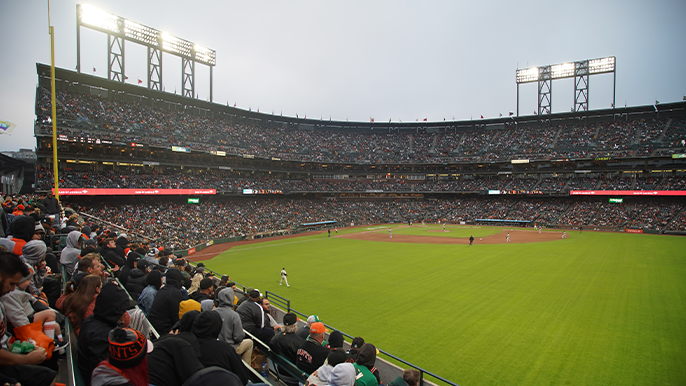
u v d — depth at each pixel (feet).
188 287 40.06
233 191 221.05
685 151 229.04
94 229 60.13
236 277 97.35
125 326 16.16
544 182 278.05
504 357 45.80
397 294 76.84
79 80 187.62
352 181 317.42
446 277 93.30
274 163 271.49
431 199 323.57
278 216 242.37
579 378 40.27
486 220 278.67
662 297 71.10
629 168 249.75
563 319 59.36
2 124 66.64
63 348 15.47
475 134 328.90
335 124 339.98
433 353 47.26
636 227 216.33
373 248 155.63
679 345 48.52
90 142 162.50
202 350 13.97
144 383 10.87
